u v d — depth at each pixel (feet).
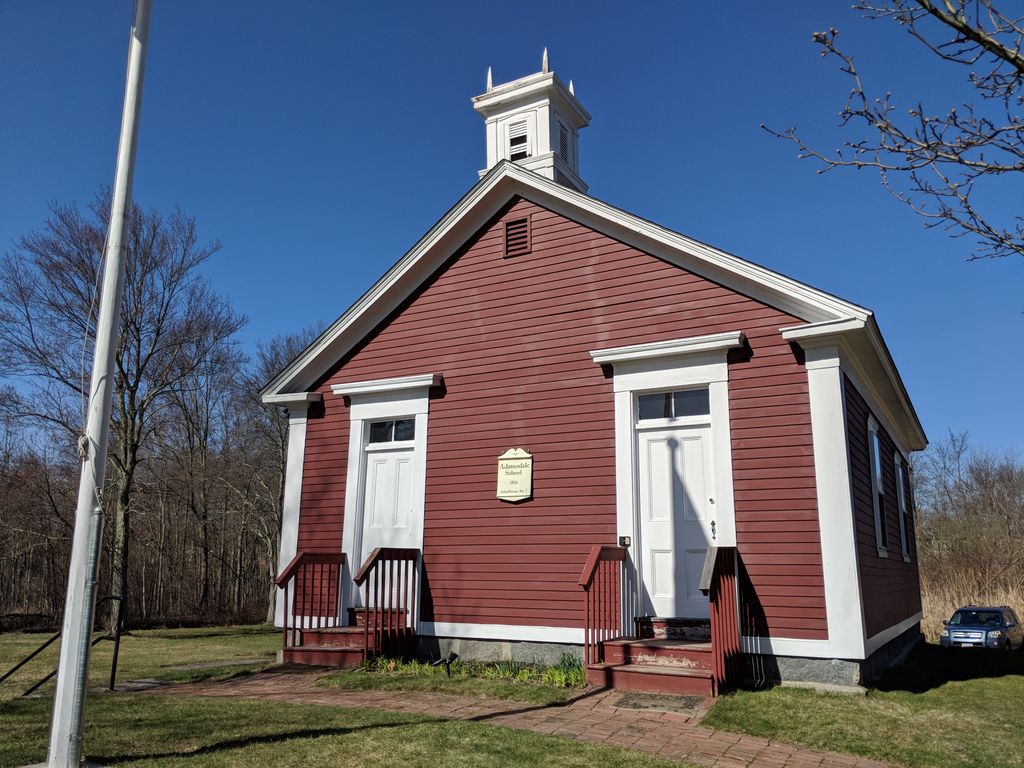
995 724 22.98
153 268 67.82
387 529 35.81
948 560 106.52
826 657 25.85
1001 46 11.30
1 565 81.87
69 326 65.51
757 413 28.66
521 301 34.76
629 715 22.59
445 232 36.58
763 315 29.40
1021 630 61.00
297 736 19.86
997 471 125.59
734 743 19.99
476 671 29.35
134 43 18.45
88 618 16.31
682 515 29.71
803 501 27.22
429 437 35.40
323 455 38.09
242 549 110.22
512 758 18.03
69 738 15.83
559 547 31.37
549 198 35.04
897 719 22.38
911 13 12.28
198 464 101.40
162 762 17.35
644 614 29.50
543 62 44.16
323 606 36.01
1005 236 13.16
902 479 49.11
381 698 25.46
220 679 30.73
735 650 26.14
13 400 66.18
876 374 34.14
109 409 17.19
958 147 12.69
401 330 37.55
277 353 119.03
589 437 31.81
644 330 31.60
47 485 80.07
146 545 96.89
